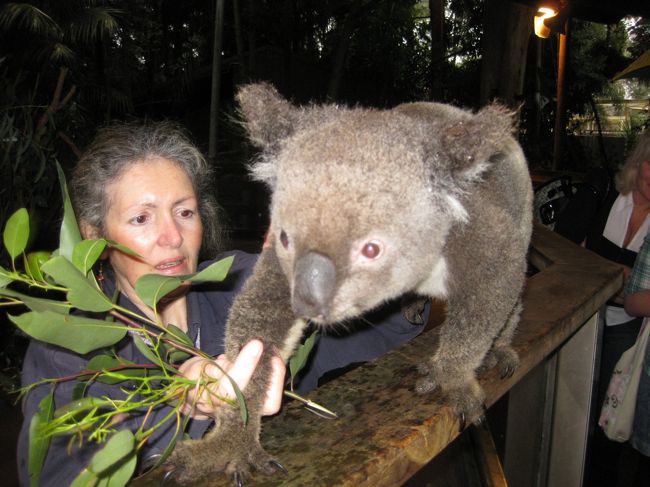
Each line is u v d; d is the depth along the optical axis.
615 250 0.96
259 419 0.36
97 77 3.43
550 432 0.71
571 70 4.07
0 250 1.07
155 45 5.38
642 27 5.50
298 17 3.64
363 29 4.59
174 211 0.52
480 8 4.76
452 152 0.41
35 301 0.33
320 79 4.32
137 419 0.41
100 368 0.35
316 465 0.32
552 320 0.54
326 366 0.59
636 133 5.00
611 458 1.03
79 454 0.40
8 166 1.09
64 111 1.34
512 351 0.49
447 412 0.38
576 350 0.69
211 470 0.33
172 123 0.57
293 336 0.43
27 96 1.32
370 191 0.36
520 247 0.48
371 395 0.40
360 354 0.60
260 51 3.88
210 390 0.35
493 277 0.45
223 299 0.58
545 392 0.71
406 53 4.93
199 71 4.32
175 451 0.34
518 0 2.19
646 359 0.83
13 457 1.02
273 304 0.42
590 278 0.66
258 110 0.44
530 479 0.71
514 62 2.88
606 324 0.97
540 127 3.76
